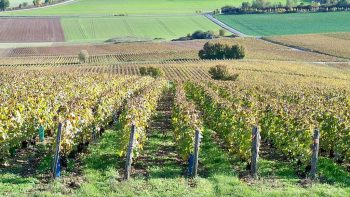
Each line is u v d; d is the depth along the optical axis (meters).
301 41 142.50
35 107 19.75
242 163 16.92
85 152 18.02
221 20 190.12
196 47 132.50
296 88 47.34
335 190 13.45
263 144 21.61
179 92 35.38
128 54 119.00
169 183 13.48
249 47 132.75
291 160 17.89
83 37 153.62
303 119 19.58
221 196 12.45
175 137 19.67
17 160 16.19
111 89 30.59
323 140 19.22
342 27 168.88
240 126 18.08
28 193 12.11
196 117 19.59
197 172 15.27
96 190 12.63
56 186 12.78
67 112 17.77
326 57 114.94
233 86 40.56
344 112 22.55
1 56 112.38
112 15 197.25
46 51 123.50
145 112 21.92
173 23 182.50
